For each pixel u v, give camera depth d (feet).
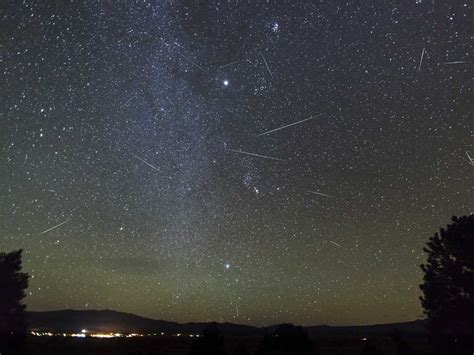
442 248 63.77
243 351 68.95
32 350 77.87
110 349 94.38
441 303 61.87
